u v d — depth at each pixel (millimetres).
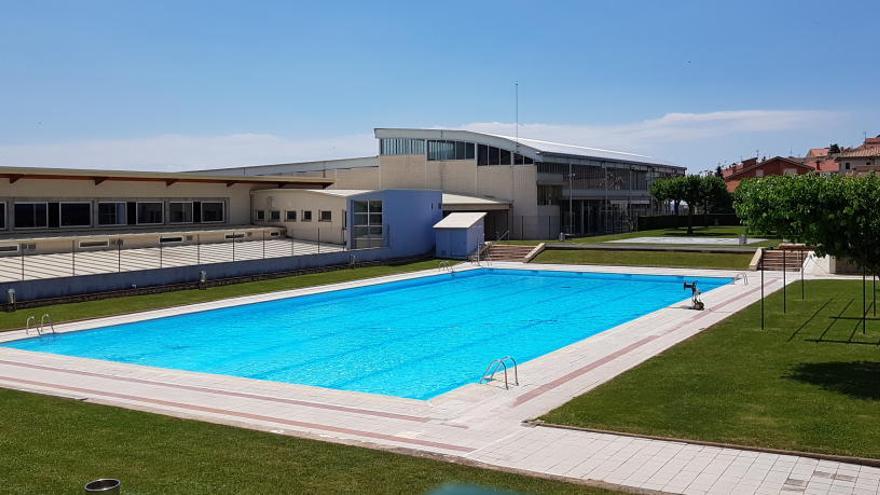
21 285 28312
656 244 48156
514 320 27703
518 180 60719
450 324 26891
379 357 21219
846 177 15828
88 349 22469
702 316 24844
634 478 9844
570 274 41656
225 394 15781
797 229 15523
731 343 19469
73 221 41469
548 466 10438
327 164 71312
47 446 11312
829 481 9602
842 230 15141
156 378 17531
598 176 70312
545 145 65812
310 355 21547
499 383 16328
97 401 14758
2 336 23406
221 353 21875
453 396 15258
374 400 15133
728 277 37062
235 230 47375
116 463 10453
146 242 42062
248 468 10242
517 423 12898
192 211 48344
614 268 42344
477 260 47812
